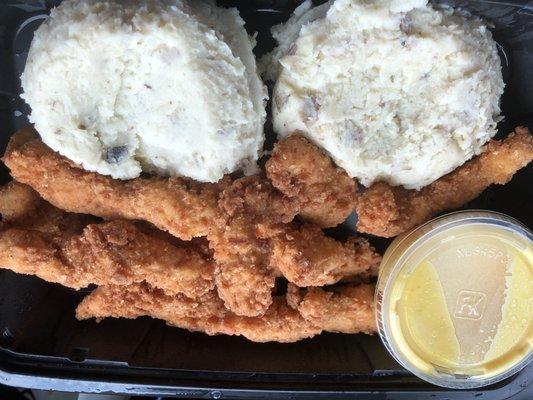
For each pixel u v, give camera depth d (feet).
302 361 0.74
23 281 0.73
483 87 0.58
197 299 0.72
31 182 0.64
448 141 0.61
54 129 0.58
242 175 0.65
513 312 0.66
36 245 0.66
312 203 0.64
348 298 0.72
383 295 0.65
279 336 0.72
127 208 0.65
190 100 0.57
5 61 0.64
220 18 0.57
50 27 0.54
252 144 0.61
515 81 0.66
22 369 0.69
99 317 0.74
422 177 0.64
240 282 0.65
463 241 0.63
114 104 0.58
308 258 0.65
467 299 0.65
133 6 0.52
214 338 0.77
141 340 0.75
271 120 0.65
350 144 0.60
